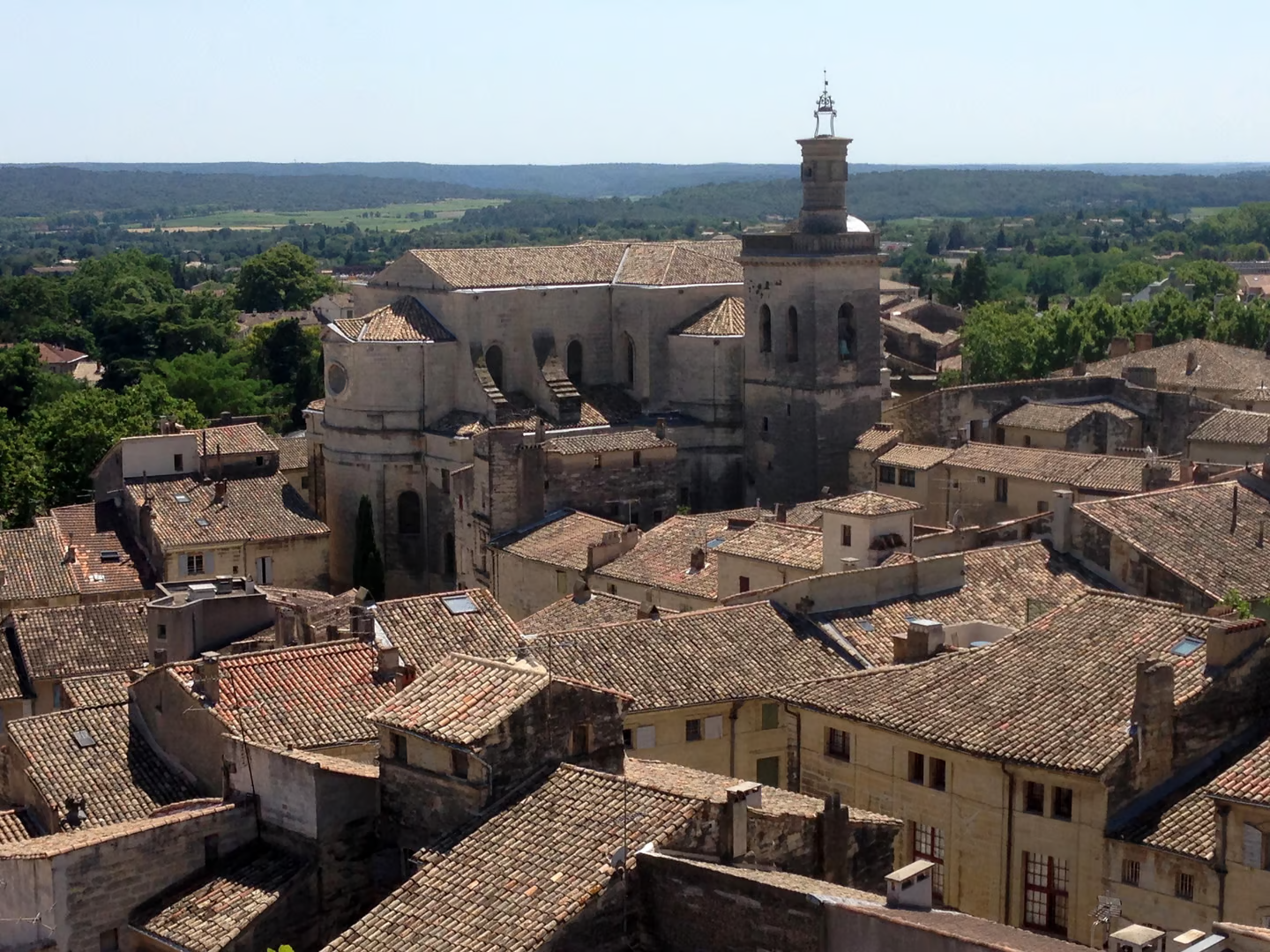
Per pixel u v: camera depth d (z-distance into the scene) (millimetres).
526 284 168625
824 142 163125
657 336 170500
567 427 163375
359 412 164250
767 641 87812
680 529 126000
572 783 57219
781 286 162750
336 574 167875
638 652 85250
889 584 93812
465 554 144500
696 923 51562
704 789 58094
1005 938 45812
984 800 66688
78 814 66500
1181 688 66062
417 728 58750
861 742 71562
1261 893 58250
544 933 50656
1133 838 61906
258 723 68750
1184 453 150750
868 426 164125
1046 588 97750
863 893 51188
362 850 60969
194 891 60375
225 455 157625
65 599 136000
